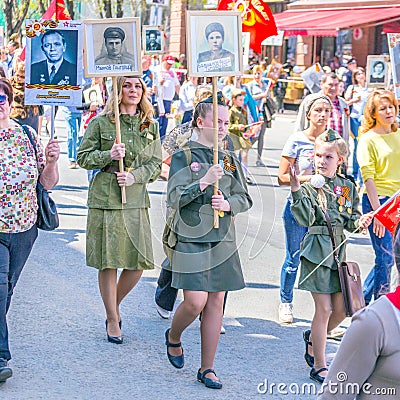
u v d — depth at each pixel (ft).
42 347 20.17
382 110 22.08
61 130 73.46
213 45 19.61
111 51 20.38
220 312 18.13
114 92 20.29
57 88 19.77
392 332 9.50
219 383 18.08
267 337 21.72
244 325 22.68
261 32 42.06
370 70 31.71
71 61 19.81
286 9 114.52
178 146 17.88
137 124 20.83
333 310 18.83
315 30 88.28
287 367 19.57
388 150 22.20
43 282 25.94
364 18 85.25
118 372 18.83
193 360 19.79
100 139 20.71
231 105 40.40
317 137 20.49
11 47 54.19
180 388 18.01
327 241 18.57
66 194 41.68
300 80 107.04
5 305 17.84
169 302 22.59
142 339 21.13
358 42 108.58
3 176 17.63
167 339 19.08
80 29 19.92
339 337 21.58
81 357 19.63
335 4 92.17
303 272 18.65
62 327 21.74
